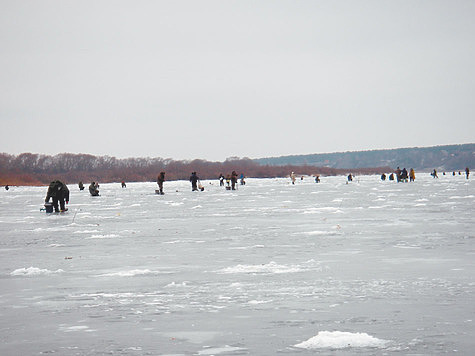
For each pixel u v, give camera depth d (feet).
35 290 34.06
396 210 94.48
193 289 33.17
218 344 22.30
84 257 47.93
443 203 109.60
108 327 25.17
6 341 23.40
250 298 30.30
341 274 36.73
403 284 32.99
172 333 24.00
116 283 35.70
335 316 26.08
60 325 25.71
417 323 24.63
